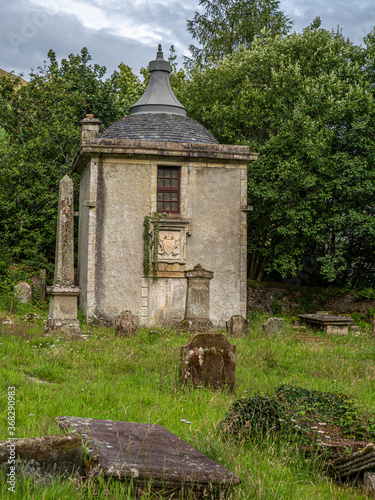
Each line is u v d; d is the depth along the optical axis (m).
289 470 5.53
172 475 4.43
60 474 4.32
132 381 9.20
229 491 4.56
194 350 9.10
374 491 5.38
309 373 11.14
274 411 6.70
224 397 8.29
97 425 5.54
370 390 9.67
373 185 22.56
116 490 4.13
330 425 6.62
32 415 6.09
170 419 6.72
